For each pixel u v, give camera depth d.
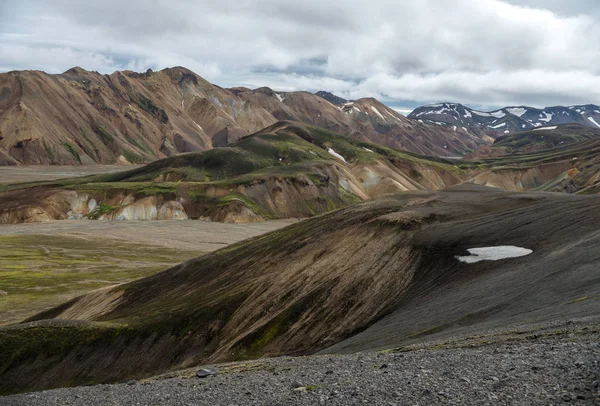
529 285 35.75
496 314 32.16
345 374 19.00
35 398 23.78
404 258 56.59
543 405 12.52
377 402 14.68
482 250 51.75
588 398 12.38
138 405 19.56
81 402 21.69
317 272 60.91
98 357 55.09
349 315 51.00
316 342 48.78
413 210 73.38
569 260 38.28
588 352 15.73
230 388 19.91
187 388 21.27
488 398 13.45
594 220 49.75
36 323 59.03
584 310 24.41
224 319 58.00
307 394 16.77
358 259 60.09
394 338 35.72
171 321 58.66
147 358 54.78
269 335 52.12
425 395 14.55
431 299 44.97
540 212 59.66
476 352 19.27
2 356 54.78
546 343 18.78
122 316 68.69
